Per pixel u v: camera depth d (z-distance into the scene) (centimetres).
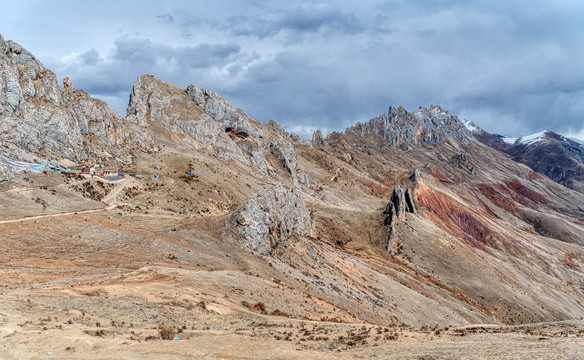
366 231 16600
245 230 9188
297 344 3231
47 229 7581
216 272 6644
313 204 18862
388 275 11950
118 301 4222
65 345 2695
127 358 2566
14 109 12156
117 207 10719
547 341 2928
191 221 9394
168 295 4800
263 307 5512
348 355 2858
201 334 3378
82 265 6072
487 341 3092
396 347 3061
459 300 12150
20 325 2983
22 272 5209
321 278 8956
